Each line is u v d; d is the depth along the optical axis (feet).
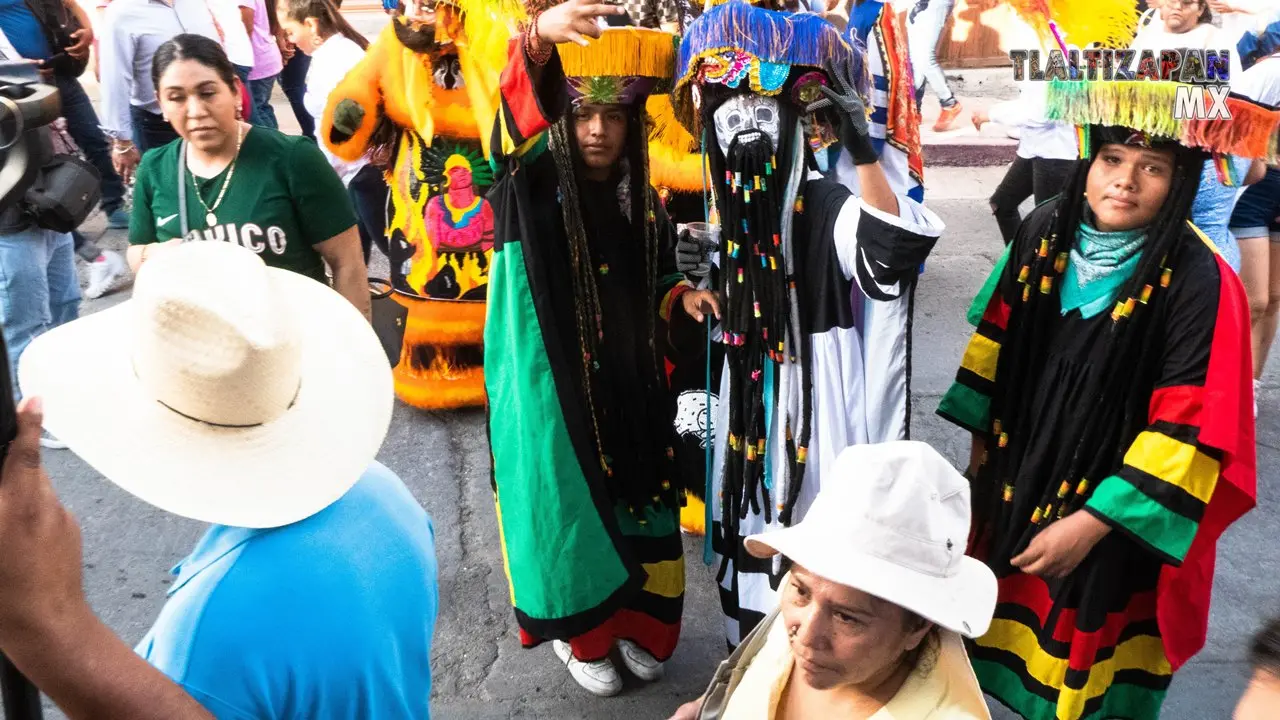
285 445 4.71
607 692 10.28
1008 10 7.40
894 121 14.48
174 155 10.50
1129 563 7.82
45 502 3.43
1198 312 7.06
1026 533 8.03
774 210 8.16
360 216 16.70
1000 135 26.05
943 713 4.72
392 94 13.25
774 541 4.85
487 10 9.72
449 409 15.43
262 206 10.40
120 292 18.57
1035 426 7.93
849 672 4.72
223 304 4.45
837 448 8.54
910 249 7.65
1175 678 10.60
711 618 11.47
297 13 15.85
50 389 4.58
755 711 5.30
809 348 8.41
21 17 18.19
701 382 11.03
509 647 11.06
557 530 8.84
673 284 9.20
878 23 14.08
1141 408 7.48
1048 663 8.05
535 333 8.57
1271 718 4.92
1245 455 7.34
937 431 15.12
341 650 4.46
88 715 3.68
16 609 3.43
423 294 14.56
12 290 13.10
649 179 8.95
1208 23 10.90
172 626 4.38
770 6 8.10
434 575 5.30
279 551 4.48
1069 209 7.52
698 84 8.21
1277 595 11.79
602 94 8.23
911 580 4.51
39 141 11.21
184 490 4.44
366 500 4.97
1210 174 12.66
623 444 9.25
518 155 8.41
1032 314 7.79
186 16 17.79
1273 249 14.75
